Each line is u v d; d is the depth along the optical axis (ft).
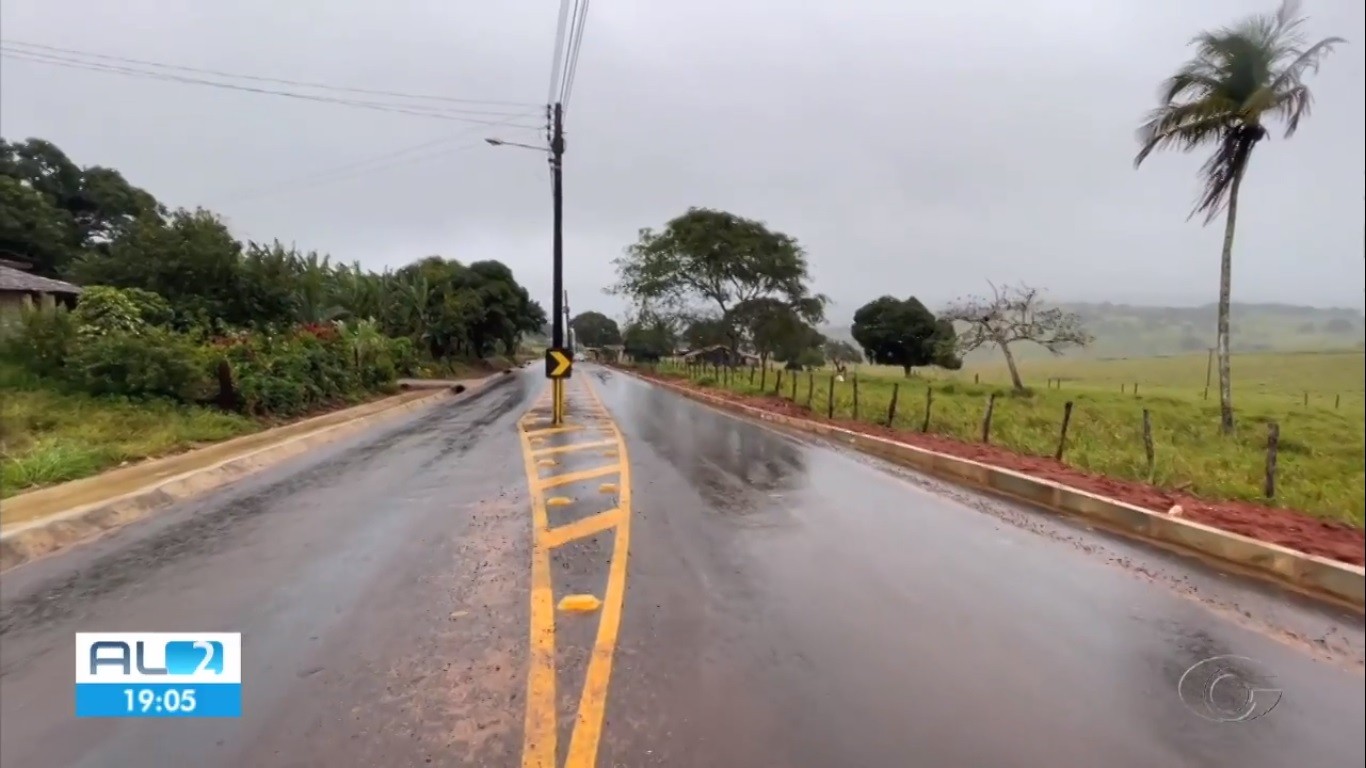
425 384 101.14
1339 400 78.54
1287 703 11.91
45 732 10.88
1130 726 11.12
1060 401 82.84
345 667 12.82
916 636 14.29
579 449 39.75
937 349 142.82
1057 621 15.23
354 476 31.40
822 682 12.32
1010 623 15.06
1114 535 22.44
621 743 10.42
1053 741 10.65
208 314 69.77
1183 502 25.05
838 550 20.17
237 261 74.23
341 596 16.37
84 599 16.39
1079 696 12.01
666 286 138.62
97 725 11.04
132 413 41.24
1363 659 13.61
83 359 43.98
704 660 13.07
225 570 18.35
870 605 15.92
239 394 48.67
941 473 33.60
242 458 34.01
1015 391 100.27
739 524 22.97
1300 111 55.83
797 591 16.72
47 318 46.19
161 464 32.19
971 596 16.60
